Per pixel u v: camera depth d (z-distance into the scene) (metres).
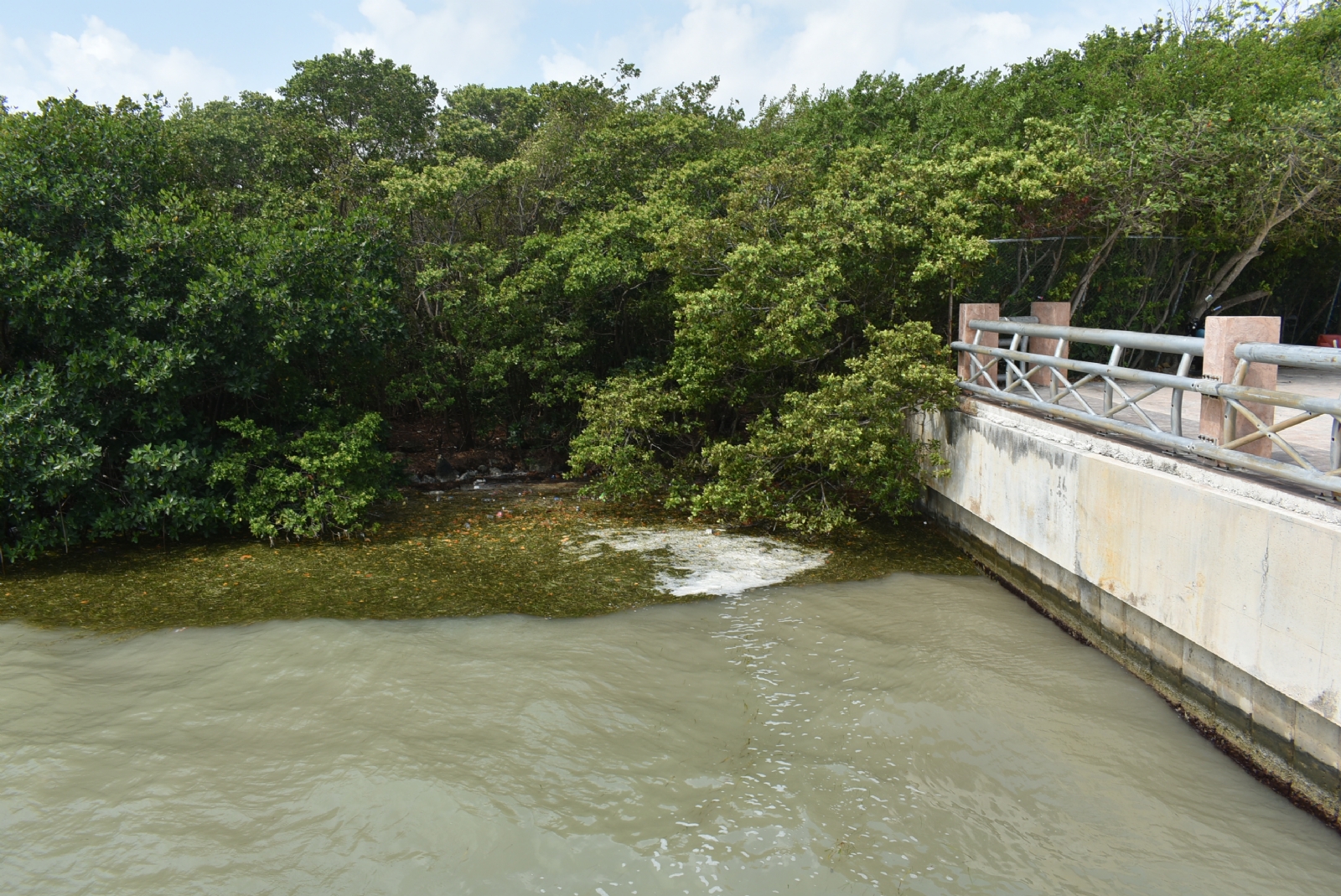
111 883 4.60
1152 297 12.88
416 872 4.69
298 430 12.61
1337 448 4.80
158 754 5.83
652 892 4.54
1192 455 6.42
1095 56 17.62
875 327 12.45
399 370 15.73
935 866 4.77
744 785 5.52
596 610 8.64
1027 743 6.04
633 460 13.02
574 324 14.41
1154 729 6.21
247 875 4.66
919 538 11.17
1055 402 8.16
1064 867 4.78
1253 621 5.36
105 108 12.00
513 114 21.36
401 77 19.03
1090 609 7.65
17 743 5.93
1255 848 4.92
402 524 12.28
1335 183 11.70
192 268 11.02
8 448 9.49
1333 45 17.16
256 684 6.92
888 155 13.77
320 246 11.72
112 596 9.12
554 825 5.07
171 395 10.93
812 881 4.62
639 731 6.18
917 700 6.64
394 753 5.80
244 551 10.85
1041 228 11.91
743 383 13.35
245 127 16.48
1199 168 12.02
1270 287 14.74
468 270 14.66
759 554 10.55
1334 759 4.97
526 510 13.08
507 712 6.40
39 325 10.43
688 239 12.57
